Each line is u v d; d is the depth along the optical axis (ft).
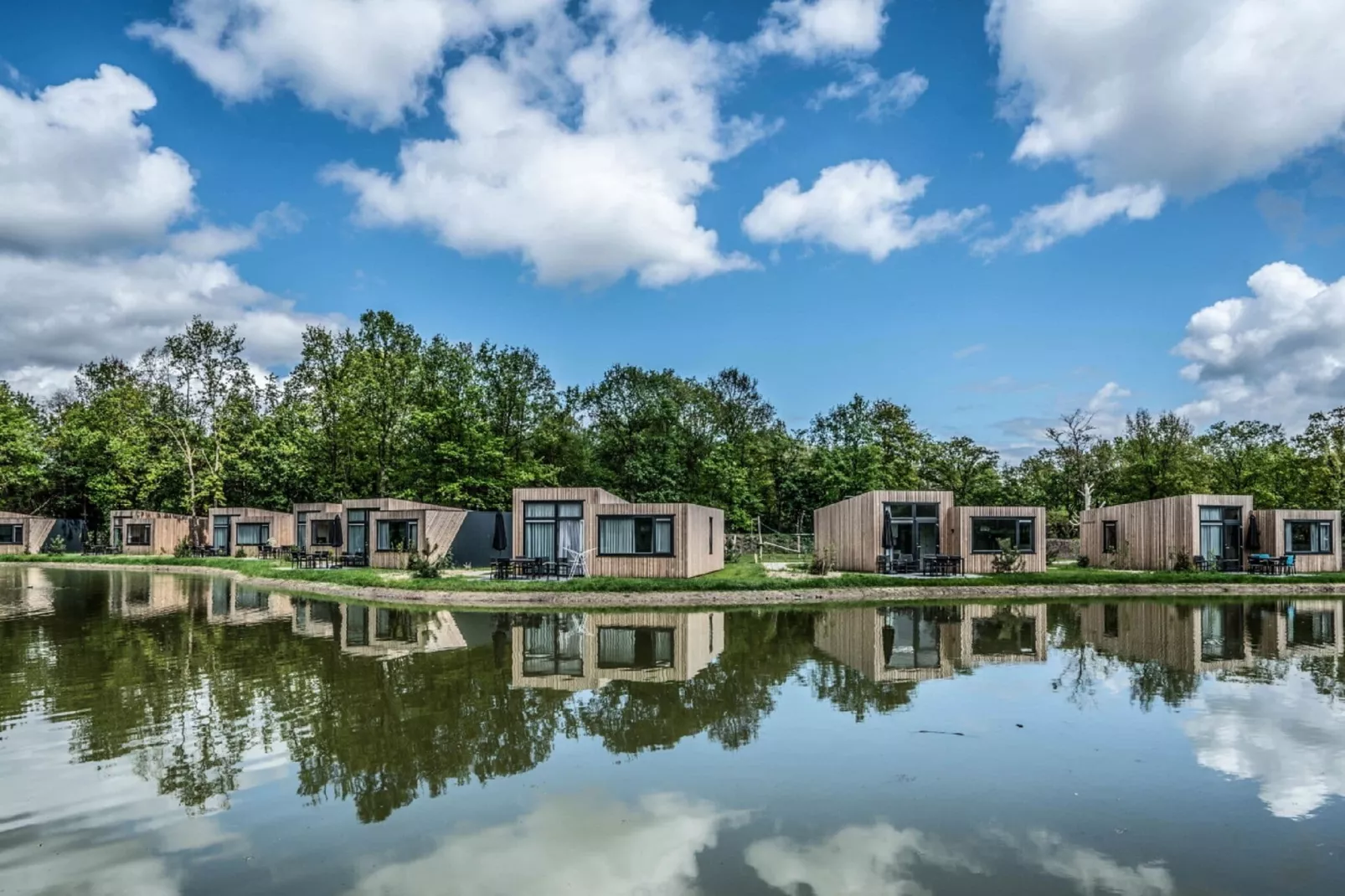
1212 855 21.38
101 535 189.78
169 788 26.23
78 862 20.84
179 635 57.88
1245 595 86.43
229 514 154.61
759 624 63.98
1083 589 89.30
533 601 77.92
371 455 163.94
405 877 19.99
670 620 66.59
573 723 33.73
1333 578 93.56
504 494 149.28
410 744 30.83
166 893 19.17
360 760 29.09
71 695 38.63
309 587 96.27
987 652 50.57
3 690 39.73
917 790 26.21
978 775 27.66
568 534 90.79
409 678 42.34
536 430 166.71
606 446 172.45
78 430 194.70
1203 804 25.05
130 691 39.50
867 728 33.24
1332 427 141.49
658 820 23.70
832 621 66.18
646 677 42.70
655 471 160.86
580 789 26.17
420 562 93.35
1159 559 108.37
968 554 100.12
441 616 68.59
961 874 20.17
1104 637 56.80
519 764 28.66
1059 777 27.45
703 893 19.03
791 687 40.42
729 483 160.56
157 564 140.67
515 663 46.55
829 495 163.43
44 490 196.85
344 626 62.28
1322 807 24.84
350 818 23.79
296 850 21.56
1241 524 104.01
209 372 178.29
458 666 45.80
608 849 21.61
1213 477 157.28
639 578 86.58
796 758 29.40
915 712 35.81
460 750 30.14
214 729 32.86
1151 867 20.68
